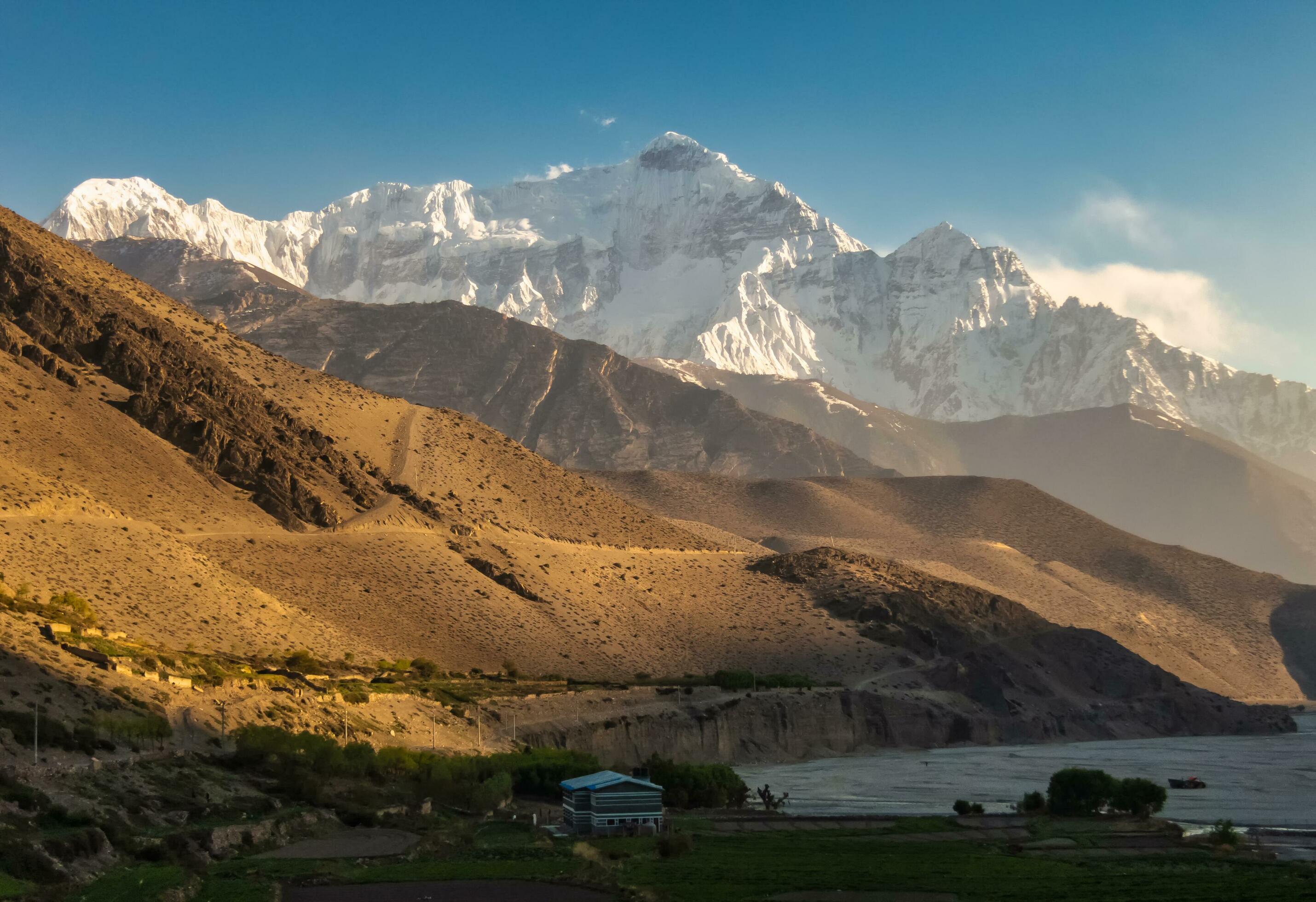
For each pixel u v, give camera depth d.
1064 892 84.44
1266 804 149.38
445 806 112.75
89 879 67.38
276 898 69.81
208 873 74.75
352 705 135.00
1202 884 88.38
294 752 106.38
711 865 92.94
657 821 107.62
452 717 150.38
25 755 82.00
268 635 162.75
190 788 89.44
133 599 151.12
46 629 109.50
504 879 80.69
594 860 90.69
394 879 79.00
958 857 101.25
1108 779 128.50
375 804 103.31
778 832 113.25
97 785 82.19
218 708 110.88
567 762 128.38
